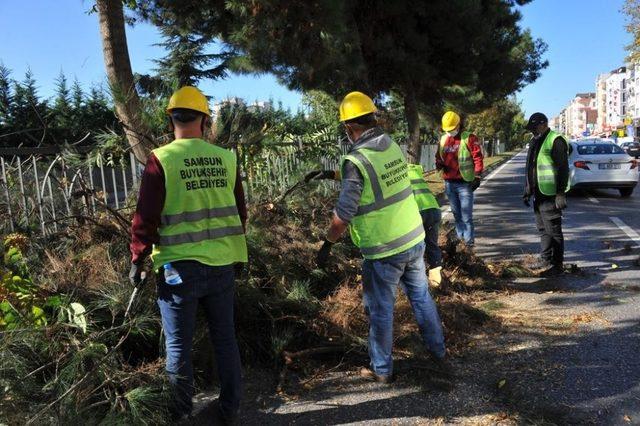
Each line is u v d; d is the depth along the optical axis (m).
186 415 3.31
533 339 4.49
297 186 6.05
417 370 3.91
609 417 3.27
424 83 15.99
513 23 17.84
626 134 81.25
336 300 4.54
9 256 3.60
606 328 4.69
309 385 3.77
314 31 9.14
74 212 4.51
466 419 3.29
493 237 9.23
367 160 3.53
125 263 3.84
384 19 13.84
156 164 2.90
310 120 12.74
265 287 4.50
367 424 3.27
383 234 3.60
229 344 3.19
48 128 4.57
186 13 10.07
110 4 5.09
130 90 4.38
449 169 7.65
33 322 3.14
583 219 10.80
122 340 3.18
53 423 2.68
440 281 5.39
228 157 3.24
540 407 3.40
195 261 2.98
